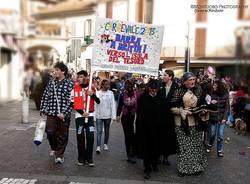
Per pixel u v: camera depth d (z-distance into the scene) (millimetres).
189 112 5832
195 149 5996
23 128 10273
